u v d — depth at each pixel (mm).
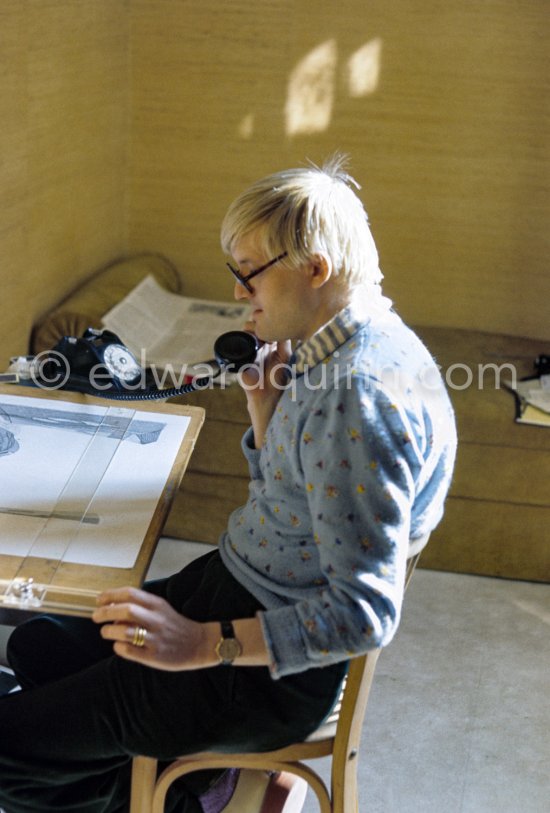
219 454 3006
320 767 2312
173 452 1900
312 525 1523
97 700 1619
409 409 1414
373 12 3299
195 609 1653
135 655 1402
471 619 2863
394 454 1386
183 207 3611
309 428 1443
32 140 2814
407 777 2271
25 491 1725
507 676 2637
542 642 2789
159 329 3227
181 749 1601
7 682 2137
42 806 1697
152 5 3359
